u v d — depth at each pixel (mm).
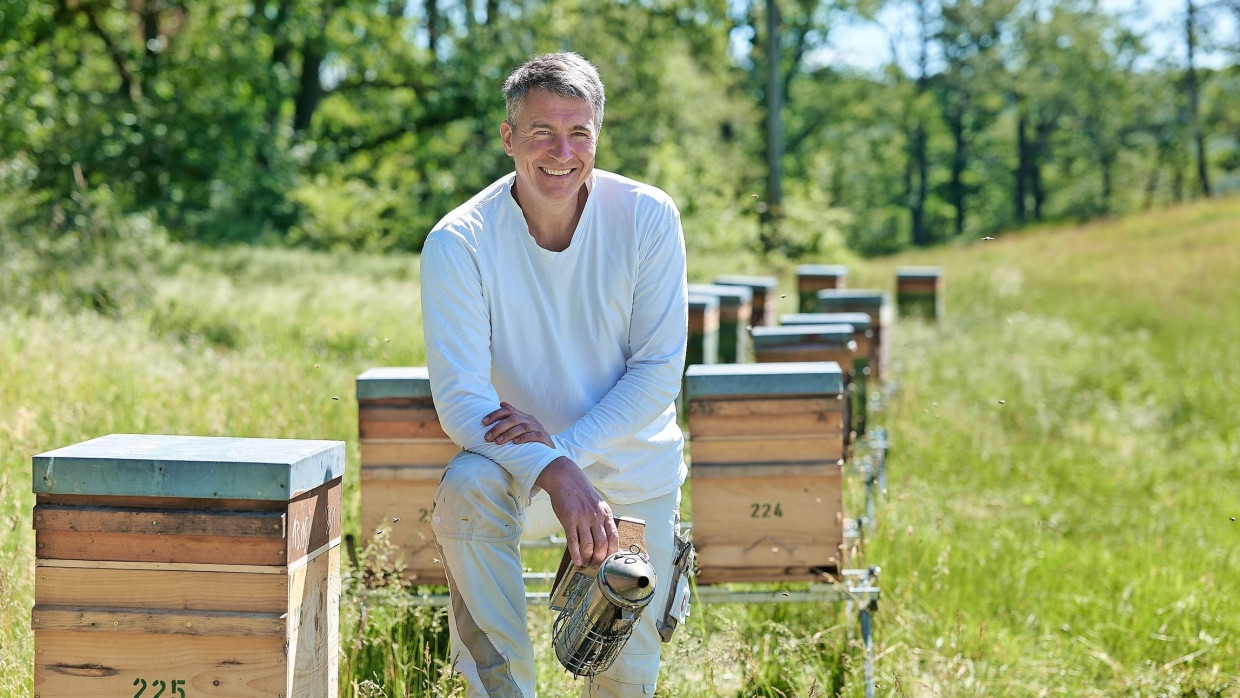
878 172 66875
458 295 2674
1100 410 8969
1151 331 14672
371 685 3084
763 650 3768
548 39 26469
